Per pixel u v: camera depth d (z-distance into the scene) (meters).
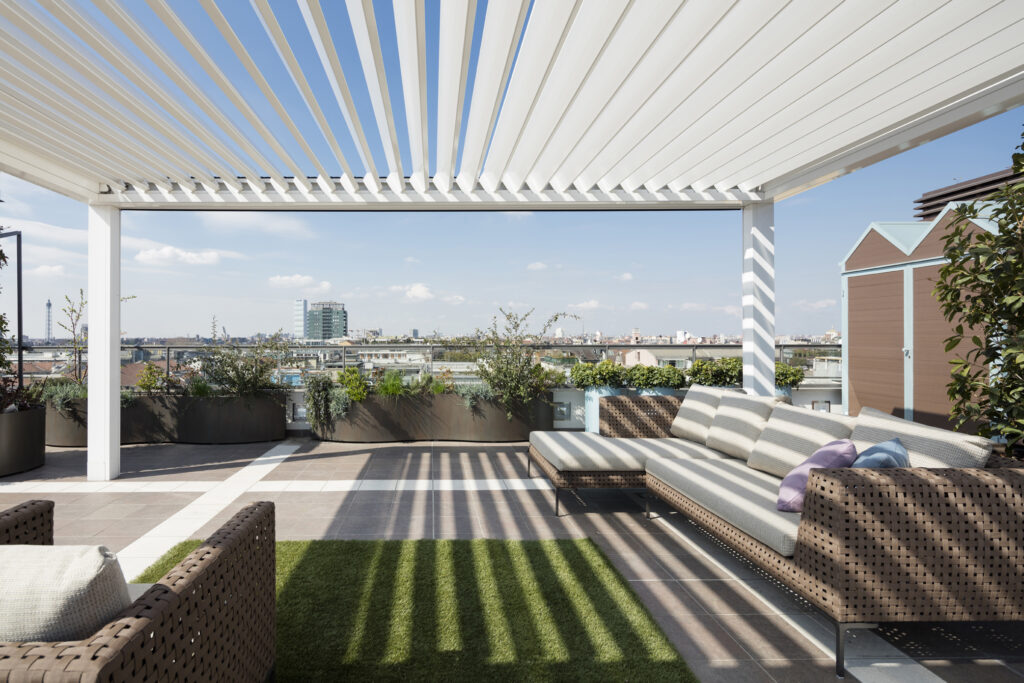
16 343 6.26
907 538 2.04
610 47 2.74
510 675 1.98
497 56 2.75
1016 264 2.60
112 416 5.02
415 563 3.01
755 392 5.19
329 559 3.06
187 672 1.22
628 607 2.52
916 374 5.26
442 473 5.29
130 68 2.55
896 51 2.62
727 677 2.04
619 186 5.17
